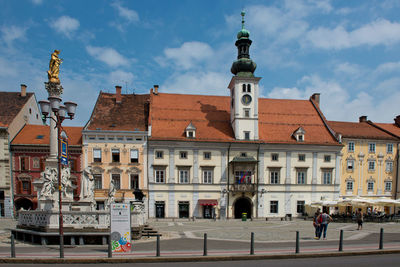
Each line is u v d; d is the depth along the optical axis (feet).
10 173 130.11
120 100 152.25
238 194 138.62
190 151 137.08
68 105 49.80
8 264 42.63
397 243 60.08
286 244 58.49
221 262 43.93
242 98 142.10
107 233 56.75
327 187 145.18
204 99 162.09
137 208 74.43
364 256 48.65
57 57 75.66
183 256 45.52
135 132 133.18
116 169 132.26
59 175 46.29
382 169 153.07
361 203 120.37
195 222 114.62
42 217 59.62
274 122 152.46
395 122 177.68
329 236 71.92
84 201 76.02
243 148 140.46
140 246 55.06
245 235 73.00
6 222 107.76
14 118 136.05
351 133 153.69
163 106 151.84
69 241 56.65
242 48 148.36
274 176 142.20
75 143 133.69
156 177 134.82
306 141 144.56
